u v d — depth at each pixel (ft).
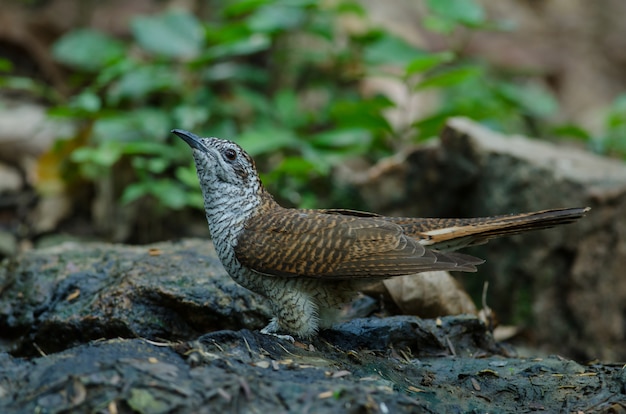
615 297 38.70
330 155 44.68
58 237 46.73
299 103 55.06
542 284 39.04
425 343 26.89
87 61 50.60
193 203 43.39
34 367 19.60
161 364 19.58
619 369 24.17
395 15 63.62
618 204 37.55
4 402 18.56
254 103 48.39
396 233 24.38
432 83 44.42
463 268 23.09
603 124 57.16
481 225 24.44
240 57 56.90
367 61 49.52
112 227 47.52
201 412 18.17
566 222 24.13
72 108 42.88
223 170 25.16
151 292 27.25
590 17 75.66
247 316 27.22
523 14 73.61
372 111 43.62
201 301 27.14
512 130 58.34
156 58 51.26
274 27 45.98
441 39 64.28
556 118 68.74
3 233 46.06
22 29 57.16
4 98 56.24
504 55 68.64
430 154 41.91
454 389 23.00
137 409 17.99
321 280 24.49
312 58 52.70
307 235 24.27
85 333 27.12
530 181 39.06
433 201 42.39
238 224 25.07
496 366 25.09
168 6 59.31
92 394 18.37
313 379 20.24
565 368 24.67
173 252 29.94
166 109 49.78
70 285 28.58
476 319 28.22
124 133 46.21
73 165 47.21
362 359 24.03
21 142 50.11
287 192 44.55
